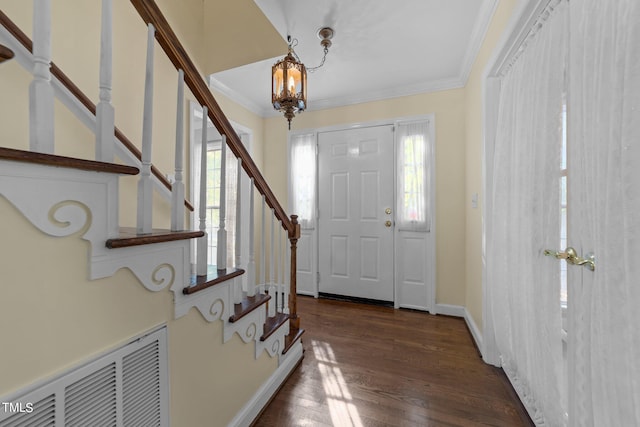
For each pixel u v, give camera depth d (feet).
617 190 2.37
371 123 10.41
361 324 8.63
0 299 1.81
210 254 11.25
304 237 11.50
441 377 5.83
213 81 8.89
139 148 5.61
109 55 2.48
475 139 7.38
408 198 9.87
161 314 3.10
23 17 3.82
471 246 8.13
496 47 5.08
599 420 2.60
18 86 3.69
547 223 3.80
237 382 4.44
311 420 4.67
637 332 2.14
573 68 3.17
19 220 1.90
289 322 6.51
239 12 6.35
